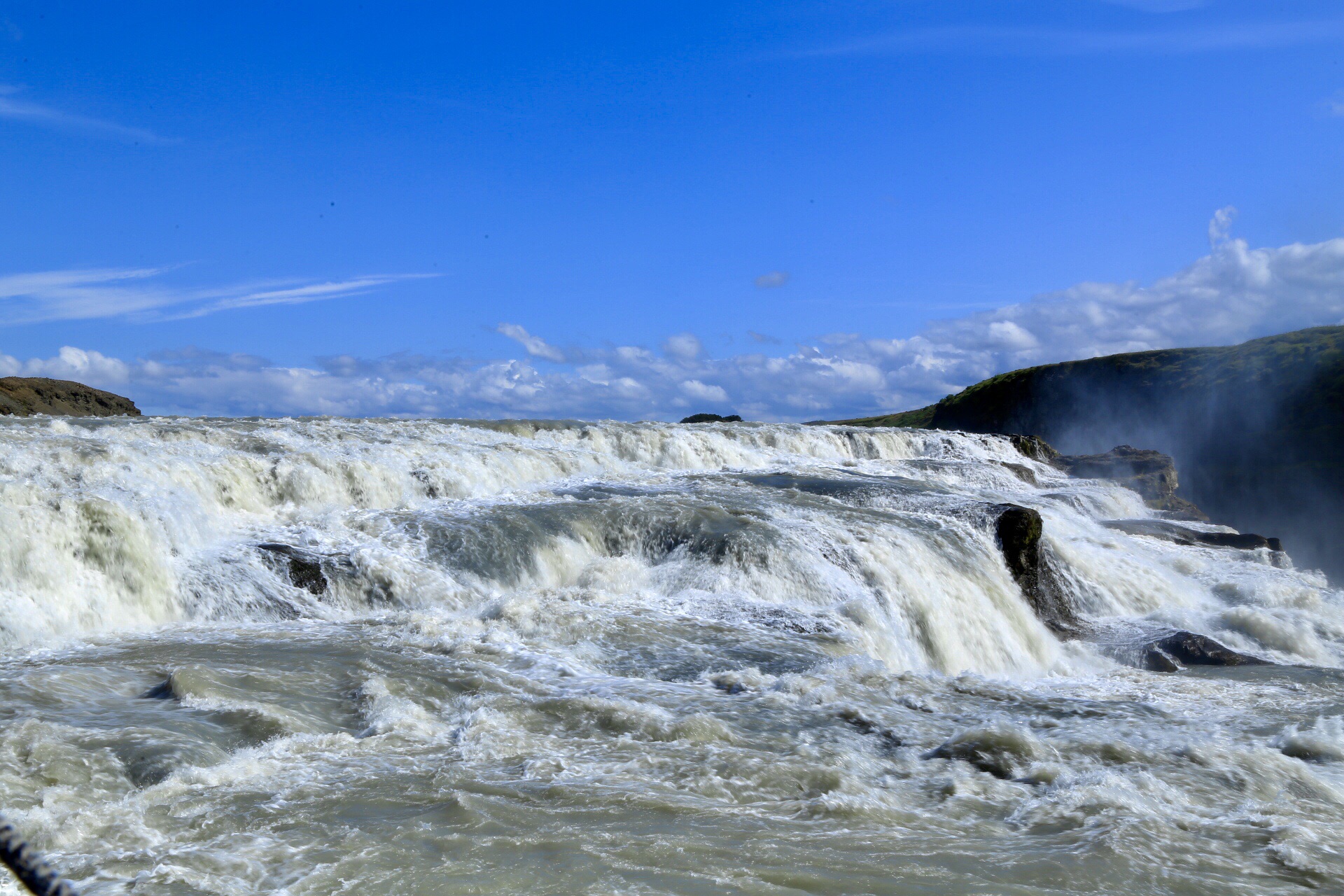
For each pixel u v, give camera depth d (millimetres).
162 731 8672
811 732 10133
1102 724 10969
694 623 15164
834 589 17891
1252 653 20703
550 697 10734
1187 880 6535
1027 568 22078
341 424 29500
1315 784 9586
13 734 8133
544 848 6527
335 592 15586
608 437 32531
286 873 6039
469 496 22500
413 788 7766
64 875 5938
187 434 22812
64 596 13438
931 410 101000
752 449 35156
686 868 6273
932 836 7270
